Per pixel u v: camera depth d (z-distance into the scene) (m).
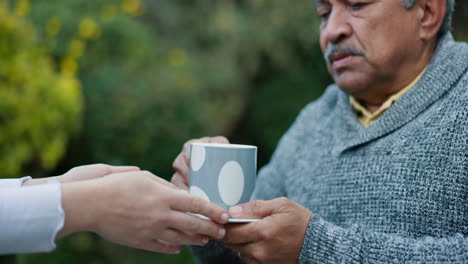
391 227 1.10
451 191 1.04
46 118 2.41
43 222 0.82
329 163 1.29
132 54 3.49
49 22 3.20
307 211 1.00
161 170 3.37
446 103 1.11
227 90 4.89
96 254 3.08
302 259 0.98
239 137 5.58
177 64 3.93
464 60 1.16
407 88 1.23
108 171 1.06
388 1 1.15
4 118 2.27
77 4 3.49
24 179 1.02
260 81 5.80
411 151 1.11
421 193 1.07
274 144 5.38
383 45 1.17
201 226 0.90
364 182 1.17
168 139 3.42
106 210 0.85
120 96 3.20
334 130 1.33
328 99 1.49
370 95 1.28
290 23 5.45
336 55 1.23
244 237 0.96
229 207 1.00
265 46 5.37
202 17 5.17
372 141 1.20
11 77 2.34
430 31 1.20
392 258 0.95
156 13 4.80
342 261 0.96
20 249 0.83
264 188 1.51
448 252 0.94
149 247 0.93
